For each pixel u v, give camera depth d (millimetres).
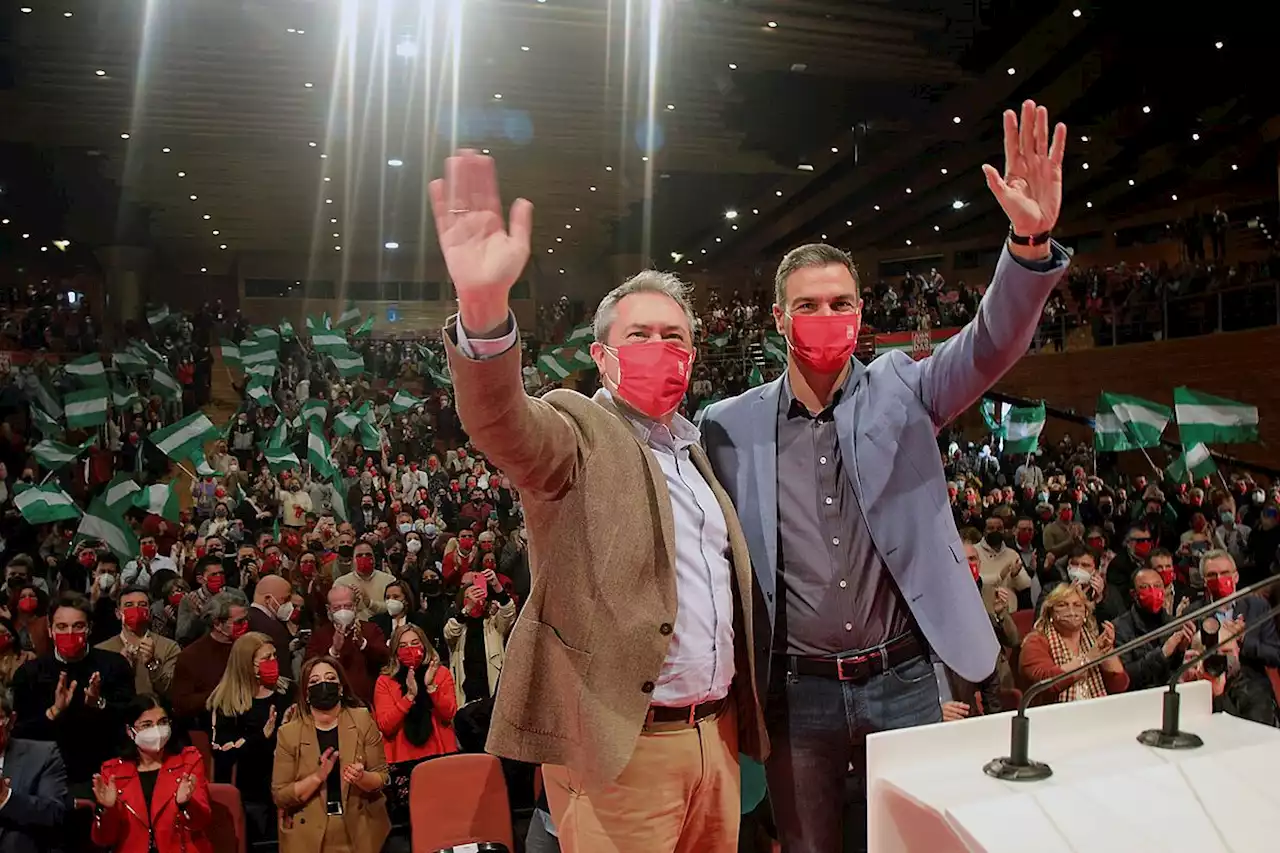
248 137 18938
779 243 28203
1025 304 1693
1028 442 11680
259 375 11898
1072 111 17562
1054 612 4512
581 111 18359
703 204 24562
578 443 1419
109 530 7434
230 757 4469
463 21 14797
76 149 19641
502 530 10258
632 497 1424
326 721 4027
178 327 19688
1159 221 21547
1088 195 21109
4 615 5137
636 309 1559
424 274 27234
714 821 1530
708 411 2066
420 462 14859
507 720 1367
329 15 14492
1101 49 15156
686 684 1464
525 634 1395
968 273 26344
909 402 1882
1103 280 17656
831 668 1812
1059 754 1181
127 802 3564
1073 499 11039
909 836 1072
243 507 10703
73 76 16188
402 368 20000
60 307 21469
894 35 15484
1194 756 1152
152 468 13625
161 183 21391
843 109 18359
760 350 19781
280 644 5270
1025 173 1687
